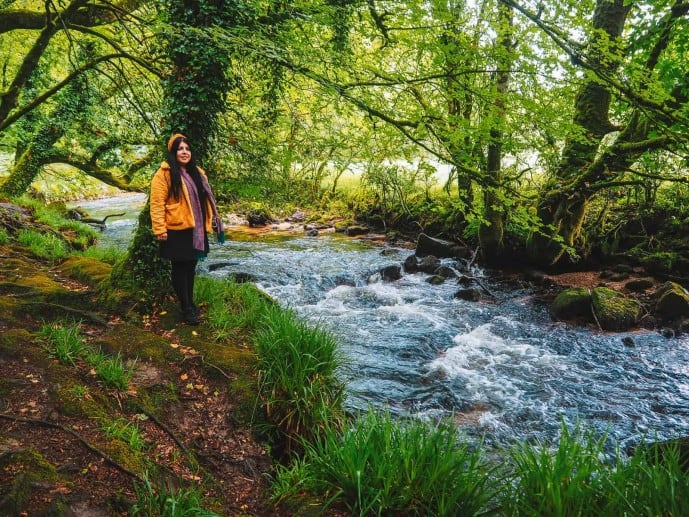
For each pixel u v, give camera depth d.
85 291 5.21
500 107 5.42
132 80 8.13
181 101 5.34
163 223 4.53
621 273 10.55
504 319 8.77
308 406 3.97
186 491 2.97
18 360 3.72
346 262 12.62
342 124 7.32
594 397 5.86
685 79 5.84
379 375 6.27
